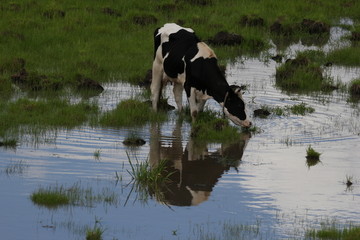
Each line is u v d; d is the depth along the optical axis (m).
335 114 37.94
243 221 23.30
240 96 33.75
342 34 59.69
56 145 30.83
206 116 35.38
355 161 30.08
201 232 22.25
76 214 23.47
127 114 35.41
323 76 46.75
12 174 26.97
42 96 39.03
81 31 52.88
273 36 57.97
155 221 23.11
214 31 55.84
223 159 29.91
